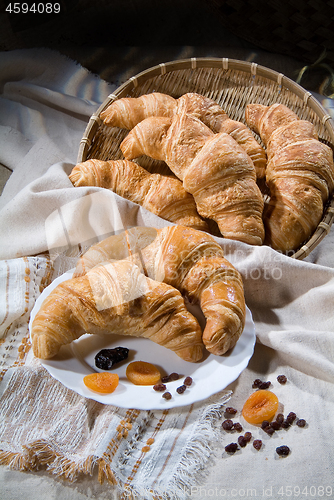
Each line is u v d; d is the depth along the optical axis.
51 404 0.66
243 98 0.90
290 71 1.05
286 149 0.79
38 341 0.64
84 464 0.60
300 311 0.74
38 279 0.74
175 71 0.92
